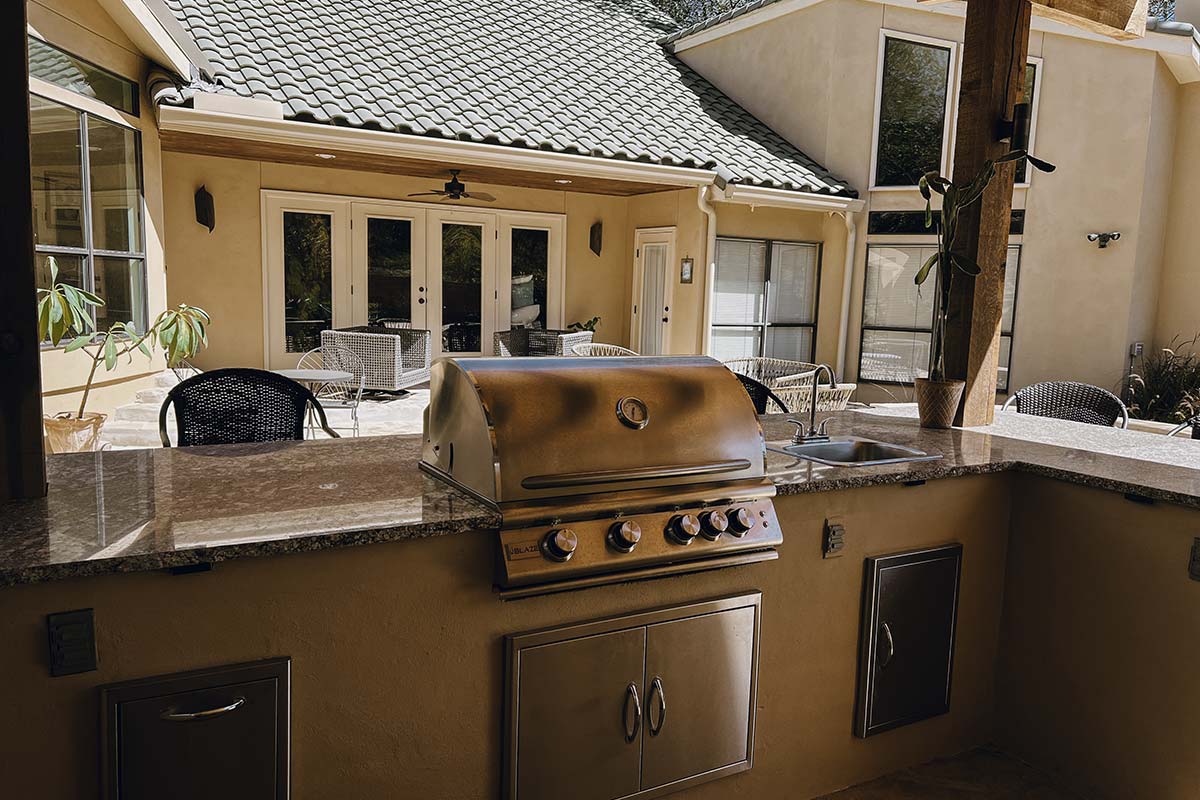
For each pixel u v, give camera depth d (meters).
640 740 2.32
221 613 1.79
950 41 9.40
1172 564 2.63
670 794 2.41
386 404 8.32
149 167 6.63
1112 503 2.79
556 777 2.21
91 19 5.69
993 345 3.83
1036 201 9.15
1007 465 2.99
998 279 3.79
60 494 2.13
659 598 2.33
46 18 5.16
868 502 2.76
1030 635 3.08
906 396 9.50
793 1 9.67
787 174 9.09
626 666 2.28
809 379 6.01
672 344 9.84
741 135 9.73
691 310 9.44
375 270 9.55
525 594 2.05
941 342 3.79
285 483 2.29
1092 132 8.98
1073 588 2.93
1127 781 2.78
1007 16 3.60
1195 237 9.48
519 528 2.04
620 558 2.13
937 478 2.86
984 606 3.12
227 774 1.81
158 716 1.73
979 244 3.71
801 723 2.71
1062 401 4.49
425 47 9.21
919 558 2.87
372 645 1.96
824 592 2.69
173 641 1.75
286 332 9.14
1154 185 9.16
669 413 2.32
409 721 2.02
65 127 5.45
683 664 2.38
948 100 9.41
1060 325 9.24
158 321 5.75
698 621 2.38
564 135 8.14
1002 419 4.07
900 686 2.89
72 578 1.63
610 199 10.76
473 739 2.11
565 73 9.75
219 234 8.69
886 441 3.35
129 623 1.70
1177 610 2.62
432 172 9.18
